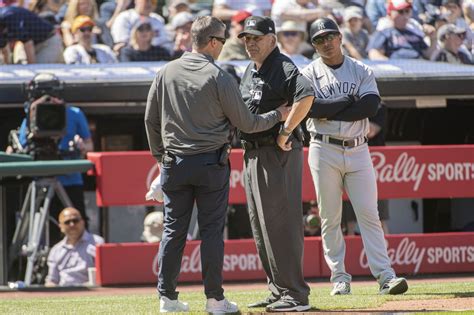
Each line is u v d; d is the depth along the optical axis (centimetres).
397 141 4753
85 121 3947
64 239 3528
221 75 1980
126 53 4400
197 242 3225
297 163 2092
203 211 2003
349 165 2547
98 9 4412
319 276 3294
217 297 1991
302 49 4422
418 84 4391
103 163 3195
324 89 2541
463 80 4403
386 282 2505
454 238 3356
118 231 4381
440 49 4441
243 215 3950
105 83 4303
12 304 2509
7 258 3800
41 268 3519
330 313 2003
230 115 1984
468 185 3334
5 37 4366
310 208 3712
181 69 1998
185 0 4419
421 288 2647
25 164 3219
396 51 4428
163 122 2016
